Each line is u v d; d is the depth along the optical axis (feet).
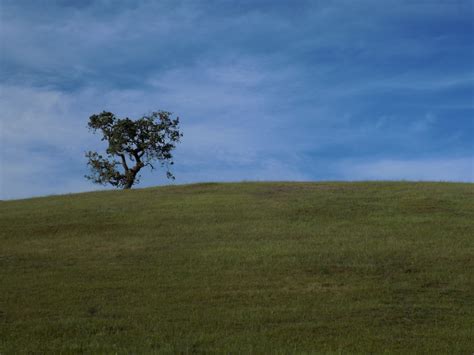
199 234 89.51
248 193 123.34
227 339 46.70
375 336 47.70
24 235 91.86
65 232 93.30
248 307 56.03
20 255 79.10
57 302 58.13
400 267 70.13
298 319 52.49
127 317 53.21
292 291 61.41
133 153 195.00
